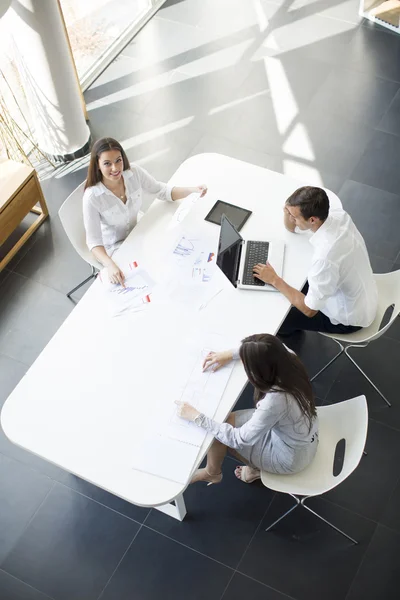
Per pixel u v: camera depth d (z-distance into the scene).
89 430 2.74
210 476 3.18
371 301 3.23
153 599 3.14
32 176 4.24
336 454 3.48
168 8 5.67
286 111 4.98
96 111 5.10
